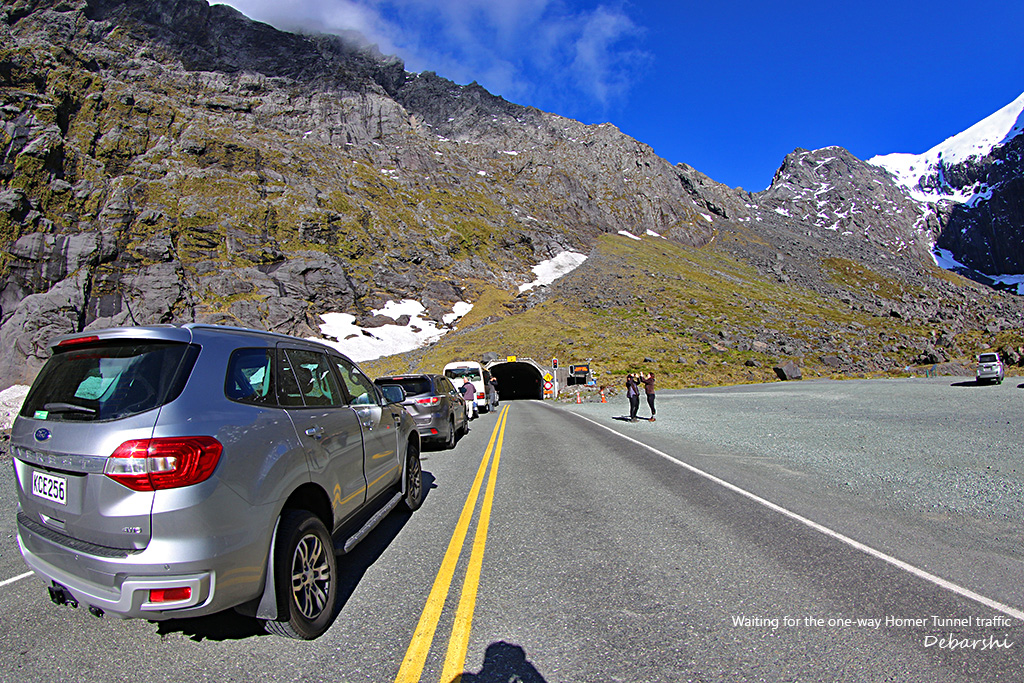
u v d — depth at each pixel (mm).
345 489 4051
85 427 2844
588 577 4066
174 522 2613
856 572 4055
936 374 46625
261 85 153125
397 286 94312
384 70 195875
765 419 16453
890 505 6008
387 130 158125
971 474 7395
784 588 3785
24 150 90438
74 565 2785
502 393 67750
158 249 81250
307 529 3242
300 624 3068
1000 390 24562
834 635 3086
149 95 126562
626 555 4543
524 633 3191
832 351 61219
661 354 56969
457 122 196625
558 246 131750
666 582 3941
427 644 3074
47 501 3006
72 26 145000
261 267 87250
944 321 98000
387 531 5406
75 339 3098
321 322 79562
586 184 180000
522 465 9281
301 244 96375
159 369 2902
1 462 9008
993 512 5574
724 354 58000
